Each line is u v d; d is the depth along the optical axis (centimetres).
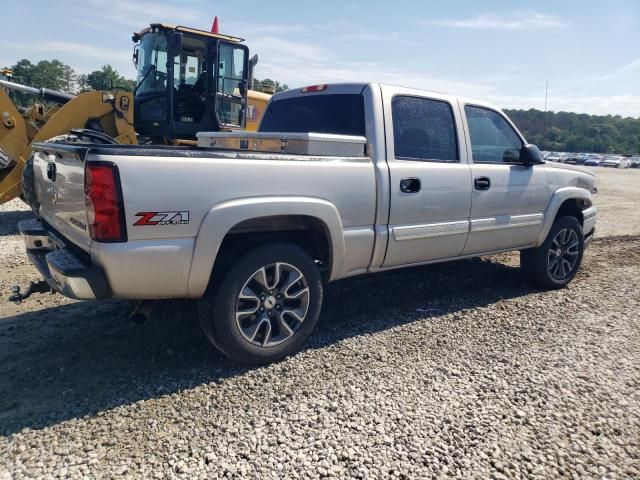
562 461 282
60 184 367
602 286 619
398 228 442
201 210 335
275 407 325
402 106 461
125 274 317
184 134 979
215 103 987
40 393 336
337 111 466
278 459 275
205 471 264
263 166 360
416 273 638
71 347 403
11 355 388
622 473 275
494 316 499
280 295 385
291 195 374
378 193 426
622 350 427
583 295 579
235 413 317
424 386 356
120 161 308
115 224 309
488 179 510
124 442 286
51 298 514
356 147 423
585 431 310
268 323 380
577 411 331
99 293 320
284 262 381
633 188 2384
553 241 585
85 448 280
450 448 289
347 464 273
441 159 482
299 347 402
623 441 302
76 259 335
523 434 305
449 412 325
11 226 888
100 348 402
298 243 420
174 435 294
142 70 998
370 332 450
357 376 369
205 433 296
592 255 788
